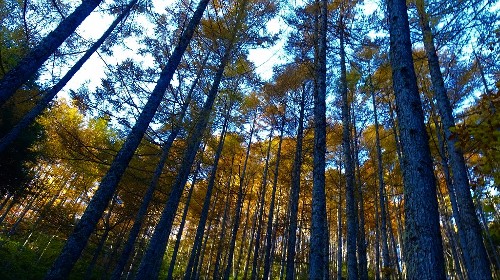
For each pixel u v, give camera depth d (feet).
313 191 21.97
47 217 33.99
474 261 19.39
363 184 50.62
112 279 26.13
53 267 13.56
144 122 18.74
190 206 60.90
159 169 29.86
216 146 45.34
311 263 19.40
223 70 30.17
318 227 20.49
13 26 23.18
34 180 47.52
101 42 28.91
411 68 13.96
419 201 10.91
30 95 30.53
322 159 22.90
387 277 32.12
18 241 58.39
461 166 22.16
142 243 55.83
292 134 44.19
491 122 11.17
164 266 87.45
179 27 29.27
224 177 64.23
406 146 12.25
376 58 28.35
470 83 30.42
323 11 29.48
